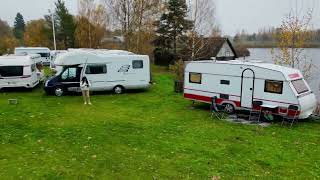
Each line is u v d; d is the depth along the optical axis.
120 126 17.05
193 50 39.81
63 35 70.00
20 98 23.84
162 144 14.42
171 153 13.41
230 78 19.58
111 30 53.75
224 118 19.05
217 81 20.19
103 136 15.34
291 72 18.45
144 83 26.77
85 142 14.48
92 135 15.45
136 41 45.94
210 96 20.64
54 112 19.75
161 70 45.88
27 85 26.59
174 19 46.78
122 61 25.89
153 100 23.91
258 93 18.67
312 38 29.23
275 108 18.09
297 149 14.24
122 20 46.12
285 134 16.30
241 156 13.32
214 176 11.44
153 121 18.19
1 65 25.91
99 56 25.25
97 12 54.50
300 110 17.53
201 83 20.97
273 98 18.19
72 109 20.64
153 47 49.06
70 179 11.02
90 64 25.11
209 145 14.47
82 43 55.28
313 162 12.91
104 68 25.47
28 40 75.88
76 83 25.11
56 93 24.92
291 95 17.58
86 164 12.20
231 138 15.48
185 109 21.27
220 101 20.19
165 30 47.28
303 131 16.89
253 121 18.55
